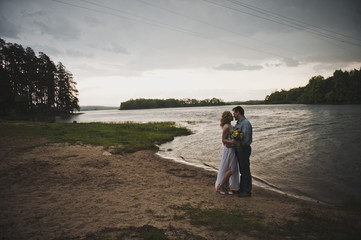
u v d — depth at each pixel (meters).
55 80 77.50
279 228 3.05
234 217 3.40
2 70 47.72
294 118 32.50
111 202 3.92
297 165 8.05
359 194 5.22
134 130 19.80
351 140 12.90
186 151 11.05
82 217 3.18
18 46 56.25
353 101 93.12
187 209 3.71
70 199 3.99
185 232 2.81
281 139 14.00
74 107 87.19
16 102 50.84
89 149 10.02
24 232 2.60
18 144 10.53
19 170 6.00
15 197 3.96
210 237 2.70
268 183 6.05
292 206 4.21
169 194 4.62
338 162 8.40
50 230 2.70
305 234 2.87
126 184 5.25
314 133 16.27
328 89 106.81
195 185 5.58
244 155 4.70
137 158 8.87
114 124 25.53
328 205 4.50
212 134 17.92
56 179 5.34
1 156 7.79
